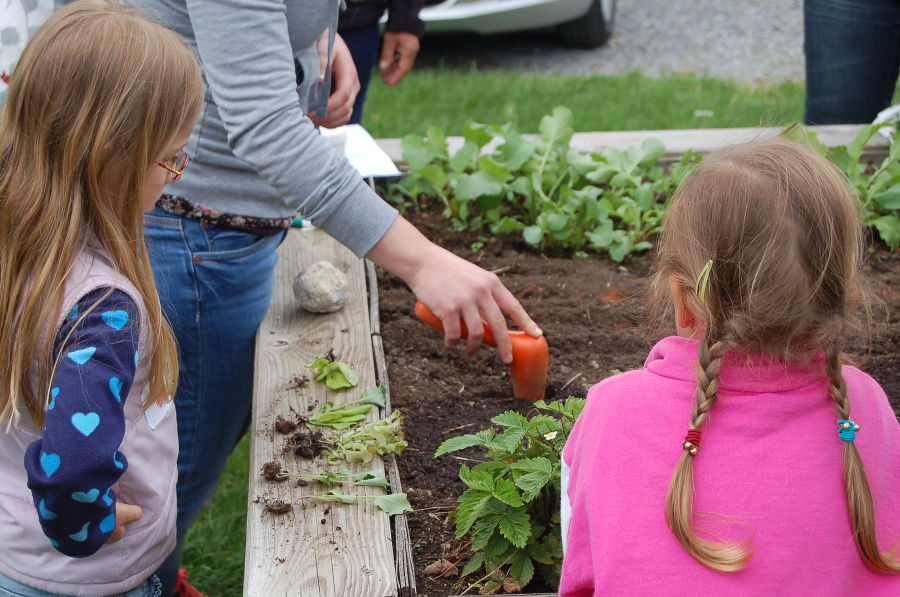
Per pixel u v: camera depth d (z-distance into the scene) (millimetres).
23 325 1403
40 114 1446
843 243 1282
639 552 1217
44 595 1588
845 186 1325
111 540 1593
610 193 3285
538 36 7785
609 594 1211
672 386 1297
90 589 1609
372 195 1899
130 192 1500
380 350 2398
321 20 2088
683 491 1199
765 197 1267
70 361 1364
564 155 3410
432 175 3287
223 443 2455
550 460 1850
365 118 5730
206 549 3008
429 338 2566
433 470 2031
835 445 1237
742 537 1195
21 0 2279
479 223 3256
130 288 1469
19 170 1463
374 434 1969
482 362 2469
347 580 1606
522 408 2279
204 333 2229
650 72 7016
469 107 6008
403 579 1651
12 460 1548
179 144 1548
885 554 1241
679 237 1341
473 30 6797
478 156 3430
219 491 3270
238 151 1865
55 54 1446
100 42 1450
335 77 2410
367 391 2127
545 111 5926
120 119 1445
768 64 7207
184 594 2514
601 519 1249
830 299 1281
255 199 2168
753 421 1242
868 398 1324
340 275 2506
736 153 1353
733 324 1256
